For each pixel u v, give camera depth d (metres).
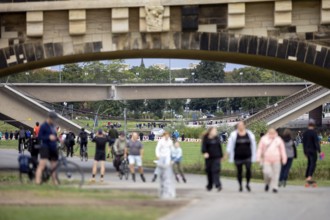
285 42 71.56
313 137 61.12
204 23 71.50
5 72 80.12
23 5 71.25
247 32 71.56
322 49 71.44
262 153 53.00
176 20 71.62
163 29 71.25
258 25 71.56
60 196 44.44
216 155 52.31
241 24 71.06
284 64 81.44
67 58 77.38
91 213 36.28
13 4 71.19
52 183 54.25
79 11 71.56
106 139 63.88
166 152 62.66
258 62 85.31
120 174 70.12
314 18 71.50
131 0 71.19
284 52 71.56
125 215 35.84
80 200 42.59
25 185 51.38
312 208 42.94
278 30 71.56
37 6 71.31
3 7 71.19
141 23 71.44
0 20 72.00
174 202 42.75
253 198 47.53
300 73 88.31
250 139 52.53
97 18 72.19
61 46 72.19
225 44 71.50
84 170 85.19
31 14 71.50
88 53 72.88
